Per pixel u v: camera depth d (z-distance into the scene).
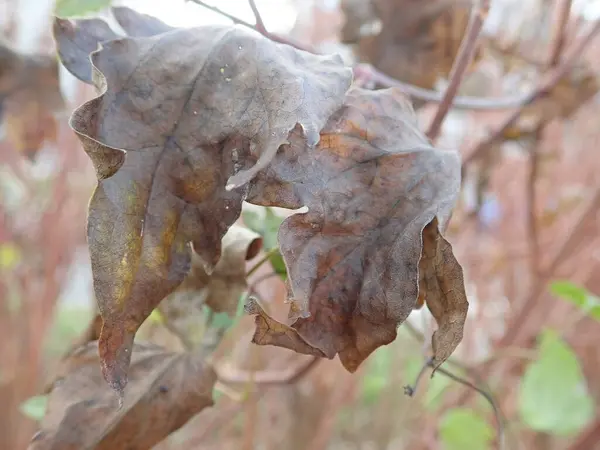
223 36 0.15
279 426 0.45
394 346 0.46
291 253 0.14
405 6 0.26
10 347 0.45
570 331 0.43
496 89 0.39
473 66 0.28
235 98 0.14
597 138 0.43
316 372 0.42
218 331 0.18
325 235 0.14
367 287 0.15
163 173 0.14
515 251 0.41
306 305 0.14
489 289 0.43
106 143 0.14
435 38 0.26
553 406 0.29
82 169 0.45
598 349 0.43
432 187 0.15
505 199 0.44
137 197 0.14
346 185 0.15
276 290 0.31
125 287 0.14
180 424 0.18
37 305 0.43
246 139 0.14
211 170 0.14
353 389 0.42
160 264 0.14
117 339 0.14
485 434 0.31
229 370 0.28
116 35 0.17
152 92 0.15
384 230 0.15
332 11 0.40
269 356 0.38
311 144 0.13
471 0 0.25
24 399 0.42
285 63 0.15
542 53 0.34
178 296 0.18
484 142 0.29
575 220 0.39
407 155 0.15
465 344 0.40
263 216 0.18
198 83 0.15
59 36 0.16
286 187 0.14
